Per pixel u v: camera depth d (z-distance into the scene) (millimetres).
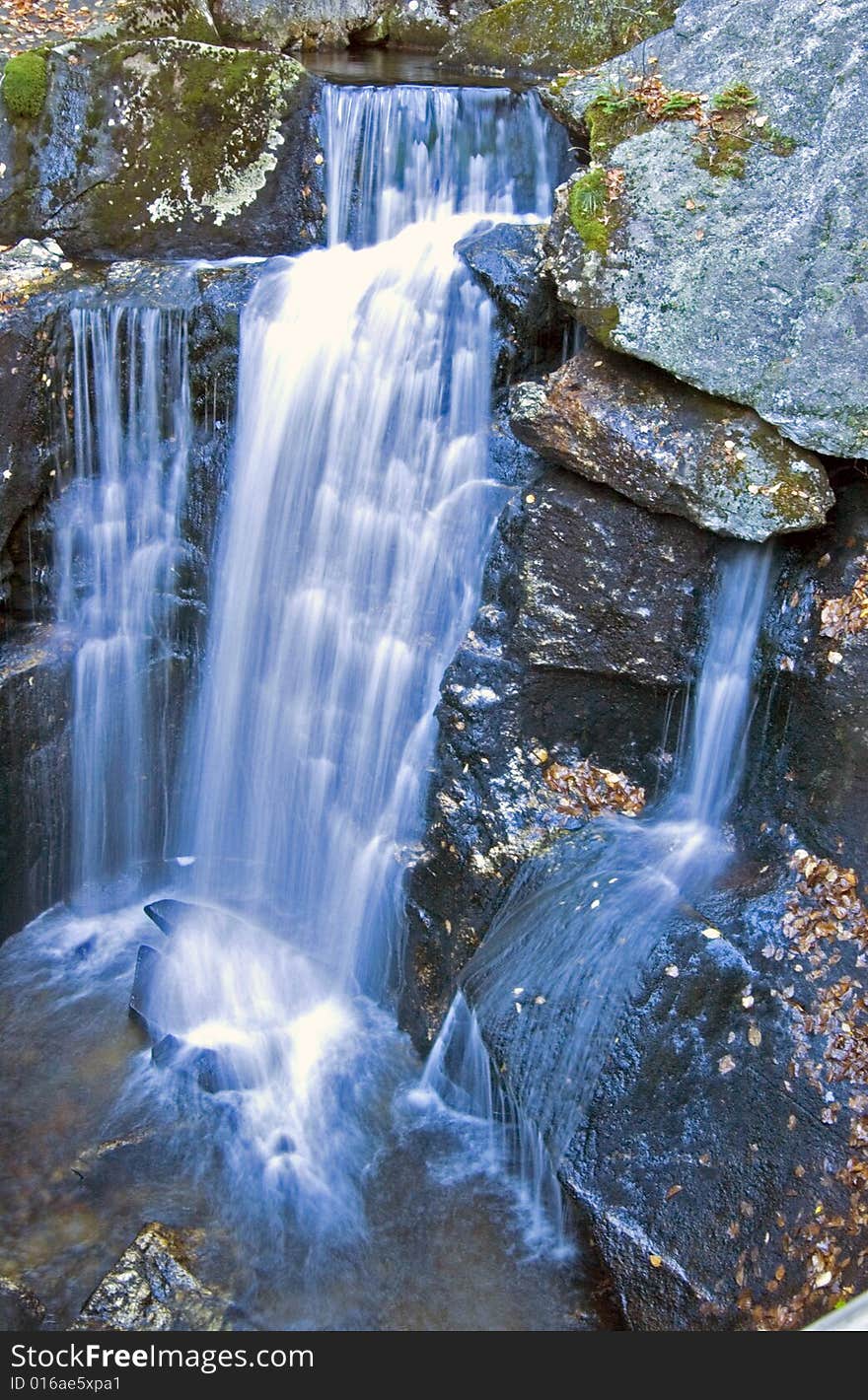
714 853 5301
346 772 6324
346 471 6281
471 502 5914
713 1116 4574
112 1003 6195
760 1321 4281
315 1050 5742
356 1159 5242
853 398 4828
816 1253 4367
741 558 5219
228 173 7230
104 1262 4852
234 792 6879
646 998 4707
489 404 6062
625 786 5637
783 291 5000
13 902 6688
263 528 6531
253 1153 5297
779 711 5211
